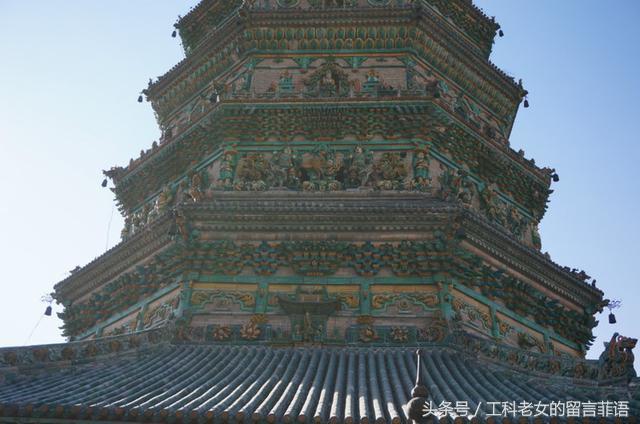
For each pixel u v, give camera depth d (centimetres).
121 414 1435
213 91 3148
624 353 1759
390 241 2317
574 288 2691
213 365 1873
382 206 2333
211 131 2806
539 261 2569
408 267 2275
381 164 2630
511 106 3372
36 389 1692
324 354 2017
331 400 1573
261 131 2741
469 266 2341
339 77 2919
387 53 2988
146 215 2994
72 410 1445
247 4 3056
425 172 2606
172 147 2958
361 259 2284
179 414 1406
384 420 1379
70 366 1947
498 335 2322
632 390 1669
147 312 2431
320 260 2286
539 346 2475
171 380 1722
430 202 2447
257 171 2642
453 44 3097
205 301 2241
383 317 2178
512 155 2981
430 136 2703
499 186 2956
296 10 3005
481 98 3269
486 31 3641
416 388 1388
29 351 1919
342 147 2695
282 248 2308
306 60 2992
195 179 2606
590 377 1828
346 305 2202
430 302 2211
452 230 2298
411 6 2983
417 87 2894
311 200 2516
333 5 3173
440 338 2084
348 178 2598
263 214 2341
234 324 2177
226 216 2348
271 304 2217
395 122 2712
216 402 1516
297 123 2738
